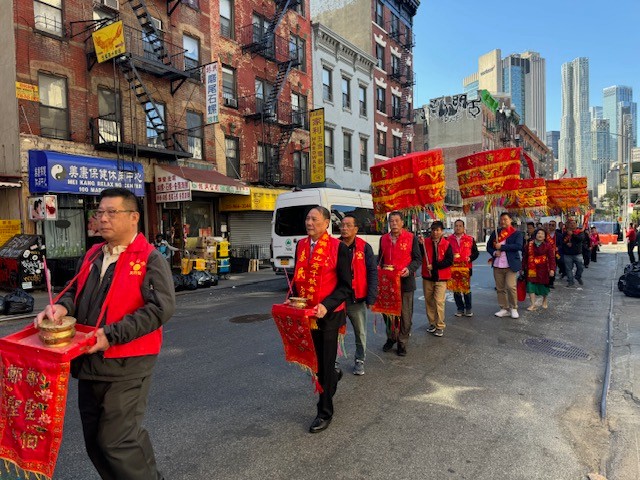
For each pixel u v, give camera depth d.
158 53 16.39
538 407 4.14
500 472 3.04
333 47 26.42
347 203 12.38
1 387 2.12
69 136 13.66
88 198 14.29
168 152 15.60
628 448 3.32
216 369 5.26
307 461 3.19
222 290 12.34
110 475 2.20
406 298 5.77
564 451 3.33
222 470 3.06
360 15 30.41
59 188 12.05
